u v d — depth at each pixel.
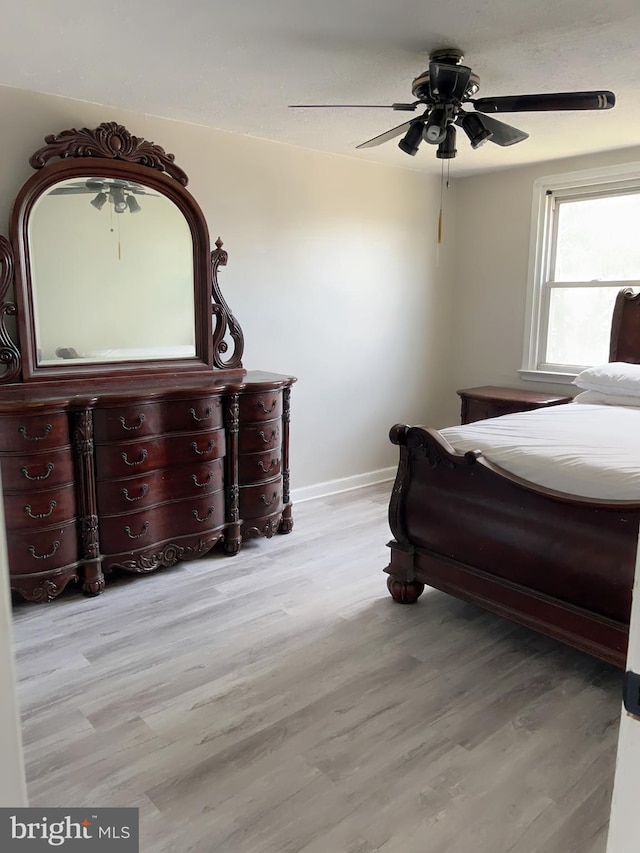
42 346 3.08
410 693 2.23
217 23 2.23
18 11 2.12
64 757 1.91
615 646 2.16
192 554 3.27
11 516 2.71
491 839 1.61
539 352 4.68
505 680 2.31
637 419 3.13
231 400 3.30
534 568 2.37
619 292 4.10
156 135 3.37
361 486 4.77
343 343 4.46
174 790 1.78
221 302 3.63
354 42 2.39
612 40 2.36
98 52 2.49
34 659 2.45
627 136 3.68
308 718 2.09
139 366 3.37
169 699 2.20
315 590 3.04
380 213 4.52
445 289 5.11
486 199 4.82
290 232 4.02
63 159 3.00
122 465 2.95
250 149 3.74
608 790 1.78
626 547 2.09
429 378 5.13
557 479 2.28
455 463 2.55
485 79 2.79
